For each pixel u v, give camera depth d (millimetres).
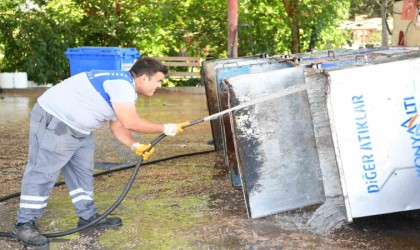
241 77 4566
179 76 20531
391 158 4191
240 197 5602
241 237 4461
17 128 10000
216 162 7246
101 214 5047
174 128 4371
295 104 4637
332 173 4488
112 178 6457
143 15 20578
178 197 5652
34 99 15039
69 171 4633
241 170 4680
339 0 18359
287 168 4699
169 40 20703
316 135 4461
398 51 5531
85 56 15305
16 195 5688
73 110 4234
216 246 4289
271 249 4207
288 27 18641
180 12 20297
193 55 20781
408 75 4145
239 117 4598
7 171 6816
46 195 4383
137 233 4602
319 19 18188
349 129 4168
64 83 4316
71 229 4504
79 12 20438
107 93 4238
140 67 4312
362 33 24438
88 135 4543
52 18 19281
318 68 4520
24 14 18312
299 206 4750
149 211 5195
